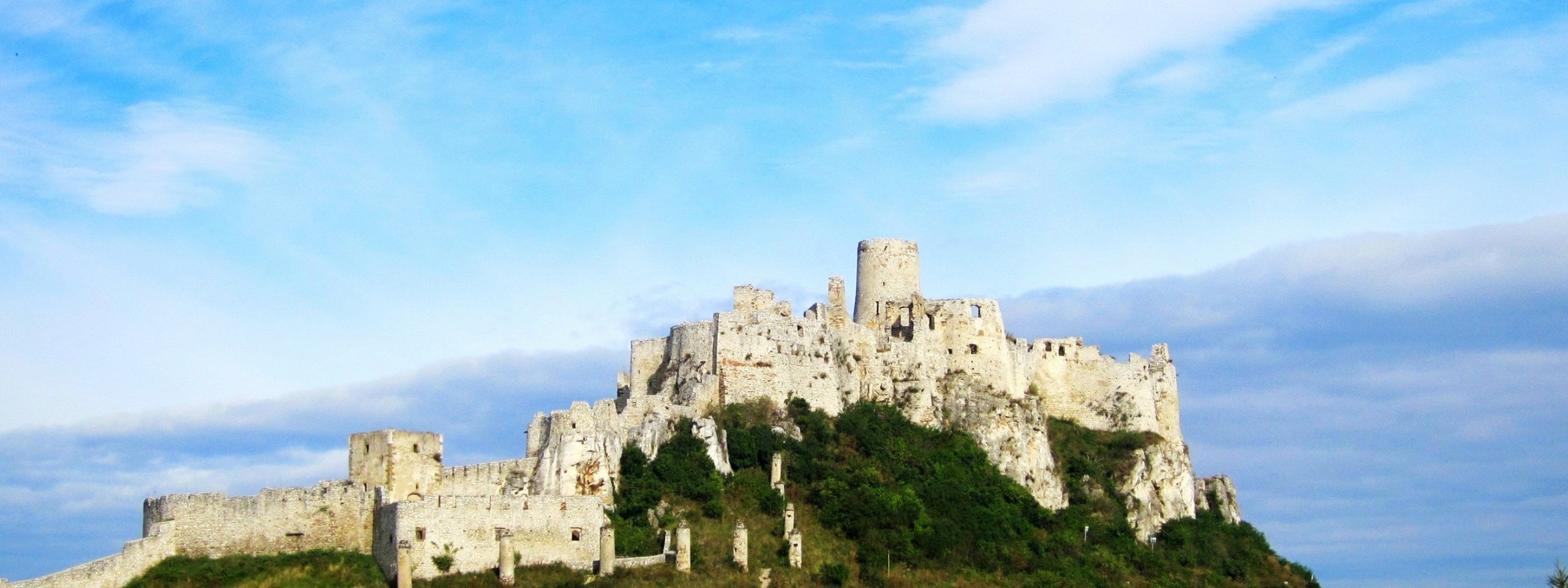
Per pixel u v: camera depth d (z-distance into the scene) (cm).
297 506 18388
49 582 16912
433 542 17712
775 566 19362
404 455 18875
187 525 18050
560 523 18412
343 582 17525
